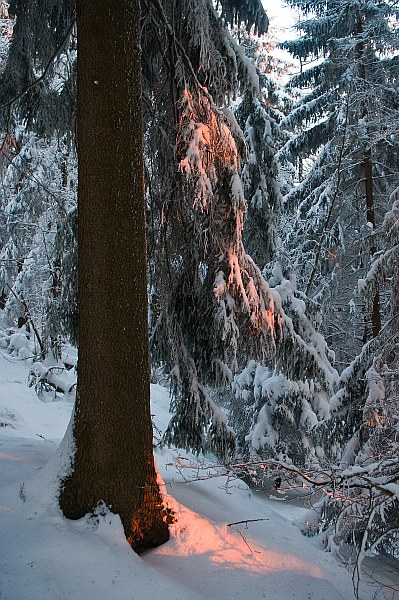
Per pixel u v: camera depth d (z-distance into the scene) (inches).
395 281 291.3
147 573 141.9
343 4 415.2
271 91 462.9
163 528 168.1
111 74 167.5
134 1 177.5
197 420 243.0
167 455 329.4
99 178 165.5
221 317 225.0
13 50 225.8
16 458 210.2
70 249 249.4
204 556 163.9
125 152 169.0
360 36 405.7
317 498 313.1
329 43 434.0
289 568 170.2
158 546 164.6
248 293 227.6
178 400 250.5
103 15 167.6
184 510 181.8
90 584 131.6
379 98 412.5
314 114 480.4
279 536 202.2
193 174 204.4
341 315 591.8
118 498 160.2
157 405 562.3
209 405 247.0
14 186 470.9
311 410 392.8
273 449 390.0
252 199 345.4
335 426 309.1
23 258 573.6
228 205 222.1
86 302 165.5
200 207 218.7
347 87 418.0
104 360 162.9
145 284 174.9
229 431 251.0
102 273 164.1
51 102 243.0
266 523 215.2
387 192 418.3
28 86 228.5
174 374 241.6
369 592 187.9
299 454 395.9
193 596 139.6
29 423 396.5
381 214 434.3
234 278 221.6
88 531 153.6
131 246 168.9
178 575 152.0
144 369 170.7
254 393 406.9
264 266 370.0
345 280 524.7
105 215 165.2
